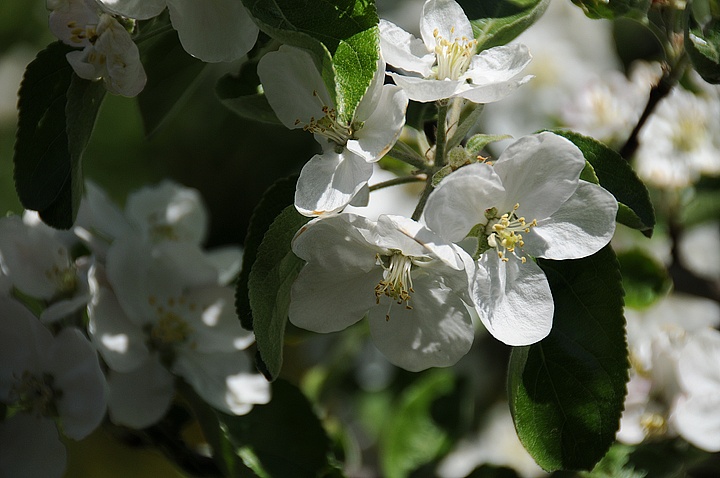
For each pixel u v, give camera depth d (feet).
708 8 1.56
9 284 1.62
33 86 1.50
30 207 1.48
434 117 1.55
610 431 1.42
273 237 1.42
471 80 1.43
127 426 1.63
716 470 1.71
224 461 1.63
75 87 1.47
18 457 1.58
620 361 1.43
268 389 1.65
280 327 1.42
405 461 1.89
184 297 1.65
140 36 1.49
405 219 1.37
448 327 1.44
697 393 1.67
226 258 1.82
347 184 1.42
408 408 1.90
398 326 1.45
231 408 1.63
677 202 1.97
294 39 1.37
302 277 1.42
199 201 1.84
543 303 1.40
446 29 1.45
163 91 1.66
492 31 1.49
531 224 1.41
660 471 1.69
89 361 1.56
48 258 1.63
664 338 1.76
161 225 1.82
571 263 1.44
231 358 1.66
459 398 1.91
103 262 1.66
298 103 1.46
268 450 1.64
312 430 1.65
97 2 1.44
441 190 1.36
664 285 1.85
